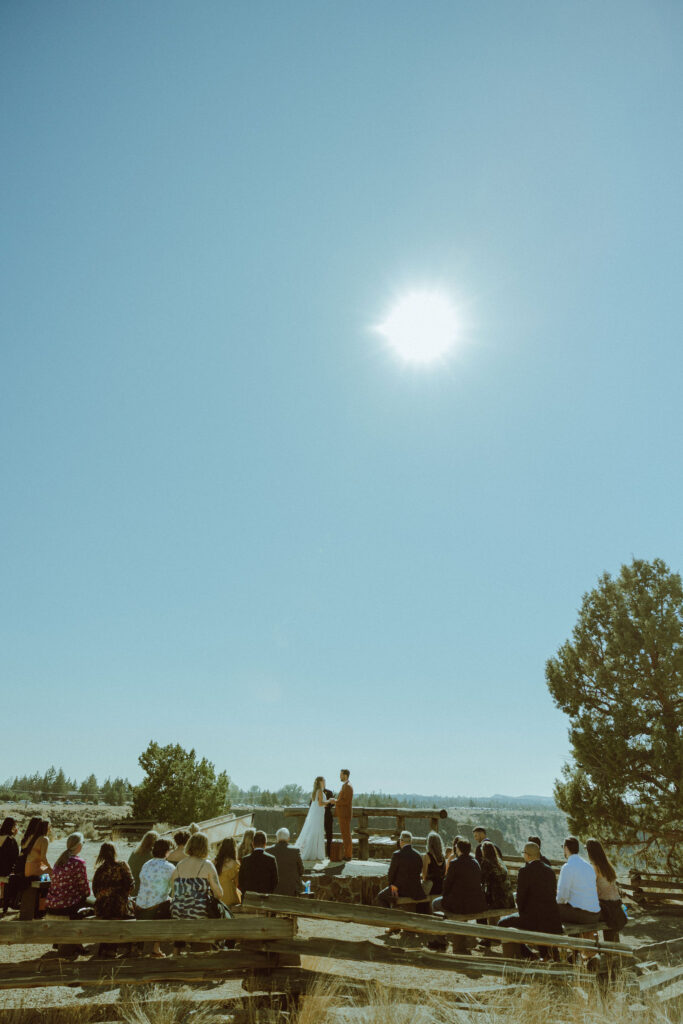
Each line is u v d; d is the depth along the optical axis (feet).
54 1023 17.06
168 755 89.30
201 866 22.67
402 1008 18.47
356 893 38.58
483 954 26.45
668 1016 20.10
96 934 18.07
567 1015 19.49
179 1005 18.02
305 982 19.49
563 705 57.98
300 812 49.88
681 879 50.19
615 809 51.96
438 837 36.24
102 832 74.38
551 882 25.80
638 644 54.75
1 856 29.35
